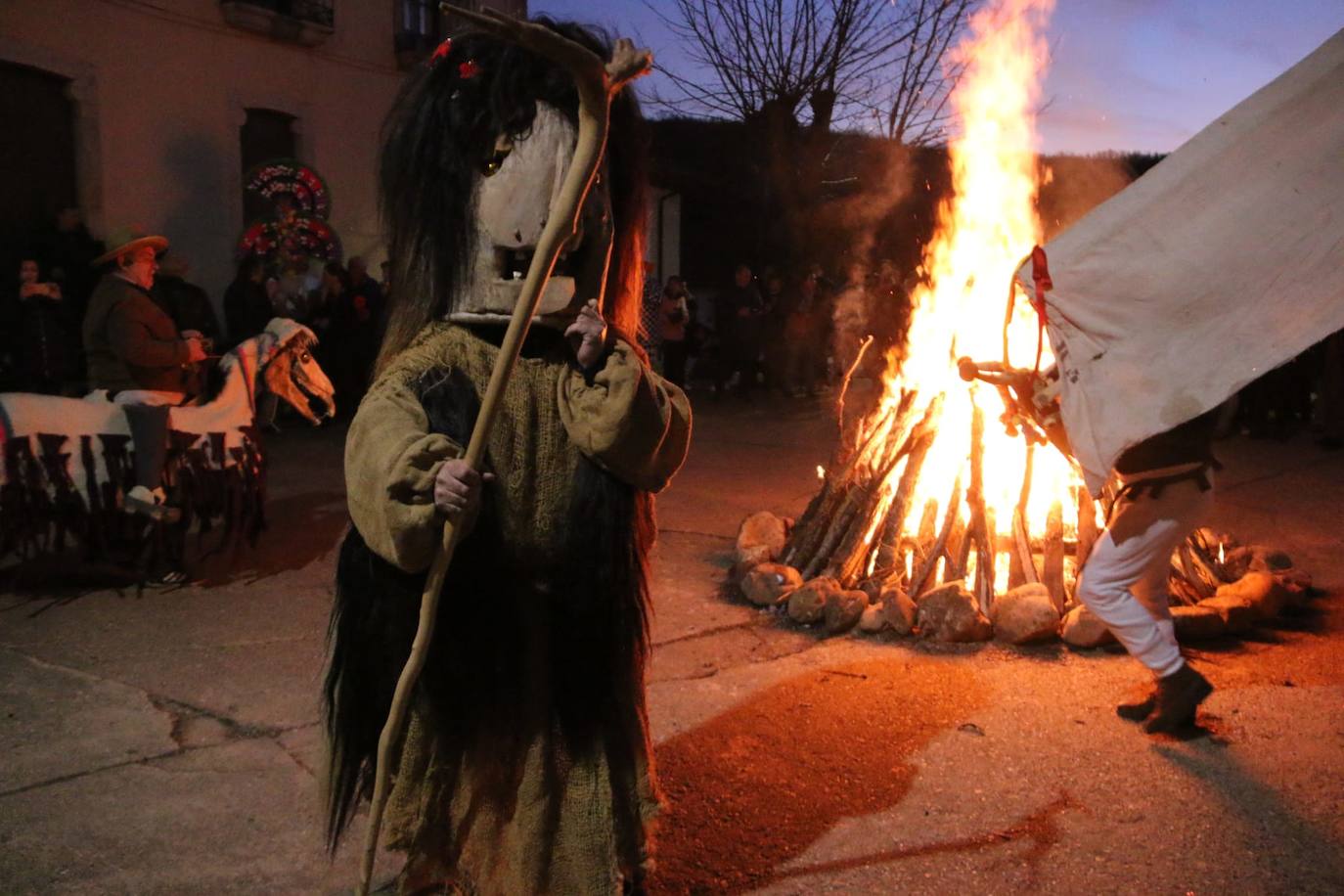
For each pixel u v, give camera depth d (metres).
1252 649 4.94
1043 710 4.19
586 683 2.46
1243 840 3.23
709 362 17.67
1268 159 3.51
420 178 2.41
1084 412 3.66
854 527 5.67
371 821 2.31
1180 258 3.56
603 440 2.35
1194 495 3.80
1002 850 3.19
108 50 11.73
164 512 5.70
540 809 2.42
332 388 6.35
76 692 4.43
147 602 5.68
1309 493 8.38
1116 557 3.87
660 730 4.02
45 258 10.38
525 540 2.40
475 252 2.40
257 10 12.89
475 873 2.46
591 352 2.38
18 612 5.48
